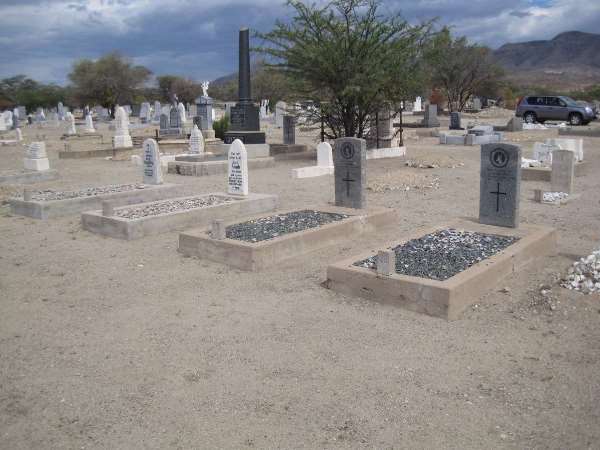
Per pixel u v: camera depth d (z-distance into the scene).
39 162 17.59
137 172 18.56
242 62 20.78
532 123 36.00
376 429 3.76
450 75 53.75
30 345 5.20
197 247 7.89
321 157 16.88
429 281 5.73
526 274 6.76
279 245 7.53
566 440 3.59
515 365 4.61
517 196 7.96
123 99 76.94
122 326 5.60
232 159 11.28
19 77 93.19
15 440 3.74
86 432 3.81
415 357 4.78
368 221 9.17
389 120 22.95
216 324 5.59
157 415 3.99
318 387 4.32
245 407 4.06
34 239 9.29
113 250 8.46
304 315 5.75
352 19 19.02
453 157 20.19
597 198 11.89
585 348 4.86
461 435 3.67
